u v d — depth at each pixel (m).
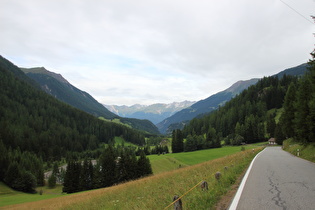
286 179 11.08
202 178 12.56
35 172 98.31
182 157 87.38
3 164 90.19
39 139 161.50
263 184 9.97
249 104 151.00
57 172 106.69
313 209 6.25
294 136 47.16
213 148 124.12
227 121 153.75
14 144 141.50
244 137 129.25
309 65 20.70
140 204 9.91
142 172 64.12
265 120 141.25
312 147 26.62
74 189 68.81
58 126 199.12
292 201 7.05
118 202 12.65
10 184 79.94
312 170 14.33
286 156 27.91
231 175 11.87
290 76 179.62
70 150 175.00
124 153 68.44
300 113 32.38
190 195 8.75
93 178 68.25
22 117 186.50
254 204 6.84
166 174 20.80
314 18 12.31
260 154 32.31
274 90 163.75
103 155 69.38
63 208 15.99
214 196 8.00
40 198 48.44
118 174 65.62
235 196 7.92
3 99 198.00
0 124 154.38
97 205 13.81
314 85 23.81
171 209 7.48
